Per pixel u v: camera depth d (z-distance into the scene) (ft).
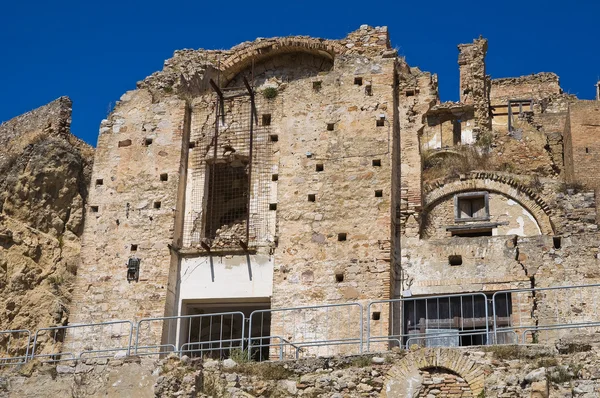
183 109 116.78
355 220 106.11
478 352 79.36
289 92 115.03
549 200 109.70
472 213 112.57
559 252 102.12
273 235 109.09
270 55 126.11
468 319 101.60
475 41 147.13
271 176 111.86
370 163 108.68
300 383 82.58
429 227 111.45
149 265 109.09
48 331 121.80
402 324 100.37
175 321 107.55
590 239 101.81
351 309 101.60
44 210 132.67
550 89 173.17
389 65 113.60
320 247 105.70
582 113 133.18
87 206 114.42
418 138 112.57
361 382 81.10
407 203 109.19
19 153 141.59
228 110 116.37
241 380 83.56
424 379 79.56
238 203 115.03
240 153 113.70
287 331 102.22
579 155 130.41
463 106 134.51
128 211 112.88
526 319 99.30
